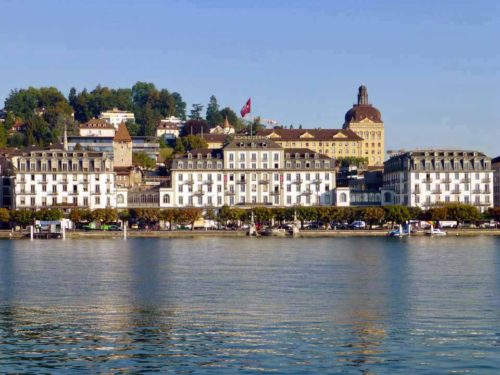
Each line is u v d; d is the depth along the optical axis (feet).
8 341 424.87
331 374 366.43
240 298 556.10
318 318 480.23
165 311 506.07
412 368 374.22
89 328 455.22
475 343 415.64
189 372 370.73
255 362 384.88
